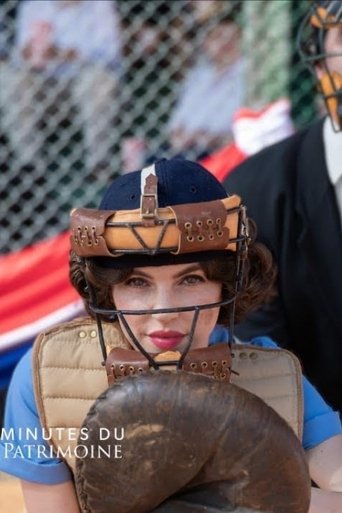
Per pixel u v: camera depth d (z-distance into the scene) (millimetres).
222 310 3559
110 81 8461
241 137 7027
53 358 3555
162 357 3146
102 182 8305
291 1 7867
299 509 2750
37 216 8156
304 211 4840
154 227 3025
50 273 6469
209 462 2719
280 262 4902
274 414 2701
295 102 8039
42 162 8305
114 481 2756
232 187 5109
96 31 8422
